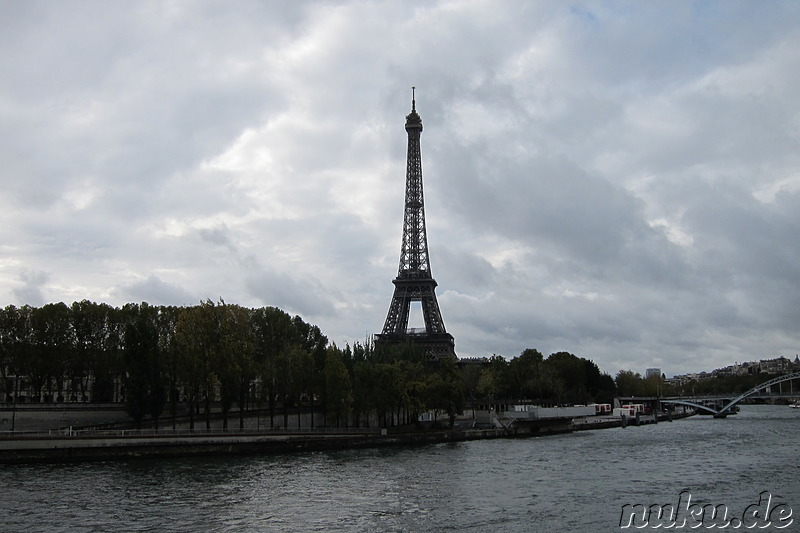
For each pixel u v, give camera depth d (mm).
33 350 196250
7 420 172375
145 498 103125
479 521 89562
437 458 157000
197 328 183125
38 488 110438
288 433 178250
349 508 97188
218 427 189875
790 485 115875
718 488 113188
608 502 101562
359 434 196875
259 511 95062
